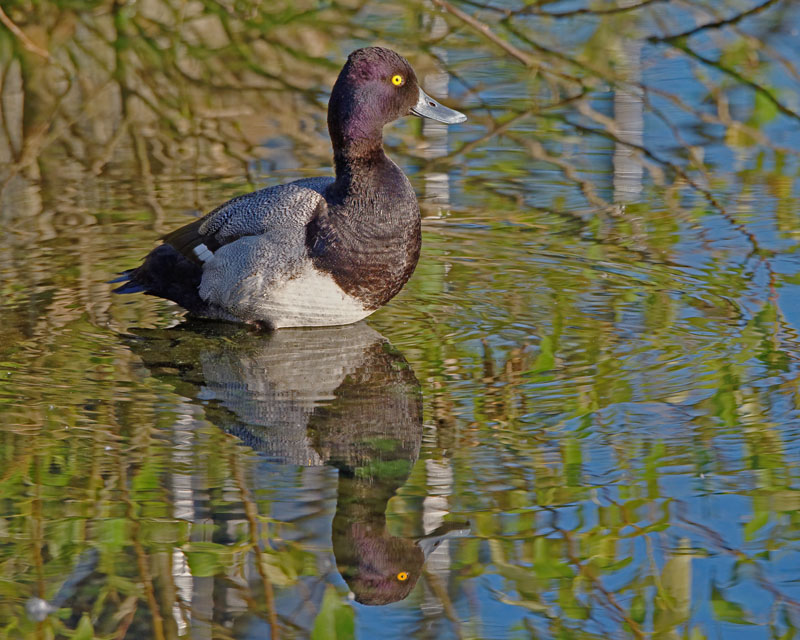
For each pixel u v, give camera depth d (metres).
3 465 8.10
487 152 15.09
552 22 18.89
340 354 9.96
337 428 8.69
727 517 7.49
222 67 18.36
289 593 6.98
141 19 18.84
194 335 10.41
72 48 18.62
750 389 9.08
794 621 6.60
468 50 18.48
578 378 9.38
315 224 10.05
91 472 8.05
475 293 11.23
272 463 8.20
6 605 6.90
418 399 9.08
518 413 8.84
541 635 6.55
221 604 6.89
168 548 7.34
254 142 15.68
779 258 11.75
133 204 13.65
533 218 13.09
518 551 7.24
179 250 10.84
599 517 7.54
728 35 17.75
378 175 10.12
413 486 7.90
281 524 7.53
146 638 6.70
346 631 6.31
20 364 9.74
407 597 6.91
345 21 18.73
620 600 6.83
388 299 10.37
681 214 13.02
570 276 11.54
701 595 6.81
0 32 18.36
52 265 11.95
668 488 7.81
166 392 9.25
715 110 16.02
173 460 8.22
